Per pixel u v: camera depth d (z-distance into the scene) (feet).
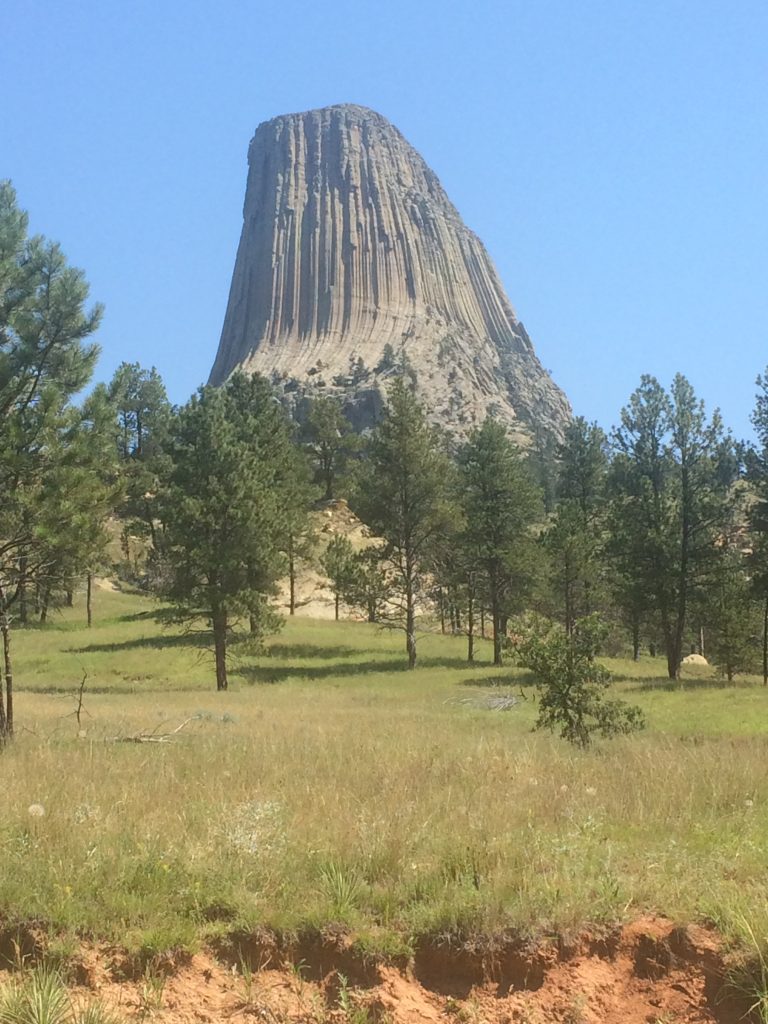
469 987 18.65
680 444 161.17
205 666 161.89
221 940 19.17
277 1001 18.06
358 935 19.01
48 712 86.74
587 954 19.19
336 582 173.99
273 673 159.74
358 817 25.39
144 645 177.27
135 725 69.05
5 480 61.87
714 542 162.30
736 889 20.90
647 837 26.05
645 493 161.99
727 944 18.90
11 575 63.36
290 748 44.47
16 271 64.85
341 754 41.47
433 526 176.55
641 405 165.37
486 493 188.65
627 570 162.71
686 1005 18.24
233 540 141.90
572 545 179.93
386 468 178.09
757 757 42.83
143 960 18.47
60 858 21.48
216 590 138.10
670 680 146.61
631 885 21.16
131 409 268.00
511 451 193.57
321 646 188.65
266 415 237.45
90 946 18.71
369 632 211.61
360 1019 17.63
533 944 19.04
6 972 18.13
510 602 178.81
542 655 58.49
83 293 66.33
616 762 39.93
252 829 23.49
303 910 19.65
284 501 210.38
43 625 202.28
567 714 58.34
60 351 66.69
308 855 22.33
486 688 135.23
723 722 91.25
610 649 226.38
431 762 38.19
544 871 22.13
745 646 157.07
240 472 145.18
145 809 26.99
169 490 152.05
